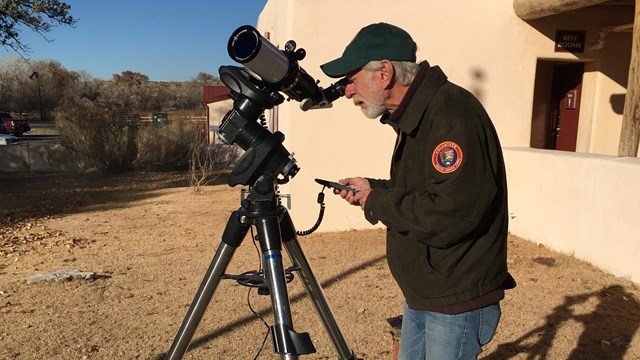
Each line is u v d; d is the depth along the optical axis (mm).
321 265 5359
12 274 5195
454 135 1561
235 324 3871
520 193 6383
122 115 15609
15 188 11727
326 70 1780
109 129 14070
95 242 6578
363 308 4176
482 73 6863
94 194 10852
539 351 3473
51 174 14359
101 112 14406
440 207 1532
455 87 1699
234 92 1768
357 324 3887
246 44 1660
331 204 6766
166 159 14586
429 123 1656
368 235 6590
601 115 7574
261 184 1724
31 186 12062
